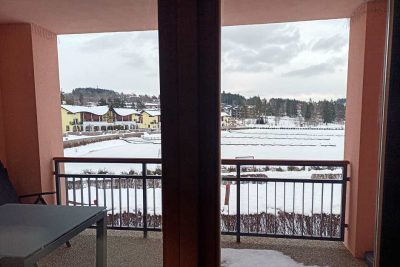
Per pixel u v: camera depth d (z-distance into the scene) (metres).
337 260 2.67
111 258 2.55
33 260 1.41
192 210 0.79
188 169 0.79
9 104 3.23
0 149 3.24
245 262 2.62
